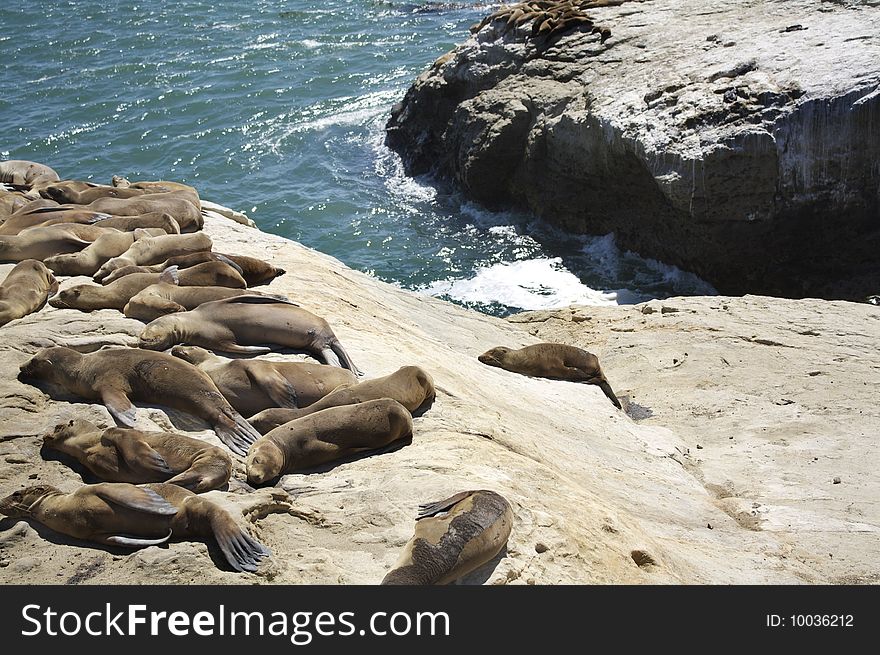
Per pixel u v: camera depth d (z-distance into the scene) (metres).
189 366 7.56
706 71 21.70
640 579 6.80
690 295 21.41
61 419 7.24
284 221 25.97
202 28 42.47
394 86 35.03
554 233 24.67
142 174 29.14
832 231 20.41
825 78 19.92
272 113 33.12
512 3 43.56
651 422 12.80
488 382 10.91
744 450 11.74
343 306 10.88
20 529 6.22
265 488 6.72
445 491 6.73
